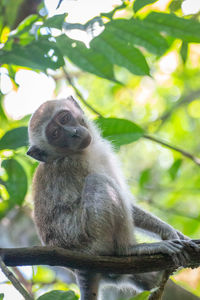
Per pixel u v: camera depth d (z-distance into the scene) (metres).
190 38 5.72
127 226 6.89
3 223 9.47
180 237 7.35
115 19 5.67
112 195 6.89
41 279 9.86
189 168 14.72
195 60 15.88
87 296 6.74
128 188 7.92
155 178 15.43
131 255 6.68
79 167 7.49
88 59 5.58
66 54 5.50
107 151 8.05
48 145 7.70
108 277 7.03
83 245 6.86
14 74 6.87
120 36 5.64
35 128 7.92
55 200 7.33
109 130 7.40
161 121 15.16
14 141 6.58
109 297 8.05
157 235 7.41
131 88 16.94
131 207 7.42
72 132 7.57
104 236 6.75
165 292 7.76
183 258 6.22
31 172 8.48
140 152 15.82
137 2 5.73
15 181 7.49
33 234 9.38
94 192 6.91
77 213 7.04
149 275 7.15
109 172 7.80
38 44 5.37
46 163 7.73
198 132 16.80
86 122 8.34
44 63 5.30
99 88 17.19
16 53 5.31
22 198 7.46
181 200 13.73
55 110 8.02
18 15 7.71
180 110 16.86
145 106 17.14
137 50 5.65
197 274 10.33
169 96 17.08
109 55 5.61
